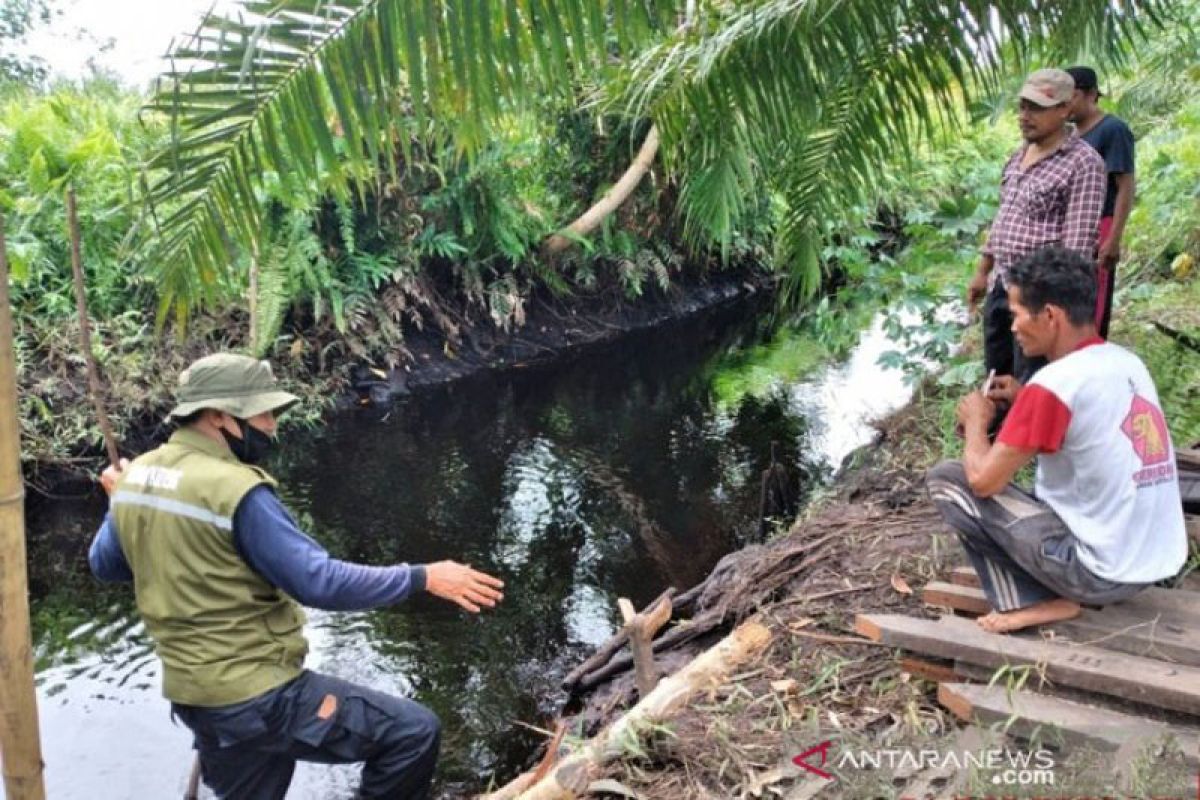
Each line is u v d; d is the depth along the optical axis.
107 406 6.50
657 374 9.41
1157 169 7.25
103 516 5.86
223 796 2.57
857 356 9.42
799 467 6.52
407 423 7.85
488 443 7.37
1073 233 3.40
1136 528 2.31
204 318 7.23
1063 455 2.35
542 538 5.61
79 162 6.76
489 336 9.71
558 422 7.89
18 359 6.33
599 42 2.41
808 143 4.26
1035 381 2.30
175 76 2.10
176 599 2.35
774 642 3.11
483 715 3.91
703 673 2.92
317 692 2.49
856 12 3.42
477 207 9.10
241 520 2.32
